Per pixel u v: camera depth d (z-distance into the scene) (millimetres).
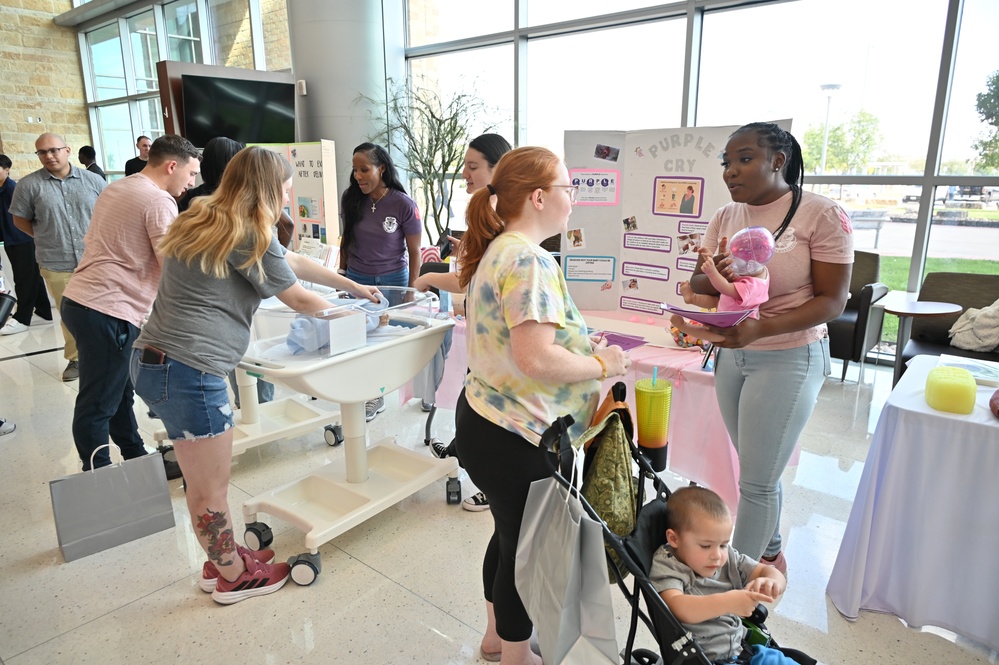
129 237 2418
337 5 5816
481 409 1380
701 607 1191
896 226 4160
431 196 5688
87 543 2275
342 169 6137
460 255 1493
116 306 2426
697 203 2457
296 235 4430
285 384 2037
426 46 6227
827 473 2854
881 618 1905
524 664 1561
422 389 3262
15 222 4059
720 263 1592
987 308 3248
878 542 1841
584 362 1306
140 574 2184
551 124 5582
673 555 1305
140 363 1753
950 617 1772
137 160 5949
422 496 2709
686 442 2273
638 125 5039
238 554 2039
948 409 1697
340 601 2033
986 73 3684
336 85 5977
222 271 1689
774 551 2043
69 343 4238
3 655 1812
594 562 1104
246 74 5605
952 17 3668
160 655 1802
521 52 5566
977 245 3926
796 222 1629
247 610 1995
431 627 1906
